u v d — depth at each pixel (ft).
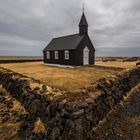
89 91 37.65
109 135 32.37
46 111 33.42
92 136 30.86
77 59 93.86
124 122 37.78
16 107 43.01
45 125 31.96
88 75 61.21
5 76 63.98
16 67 94.99
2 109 43.75
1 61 143.23
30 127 33.83
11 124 36.40
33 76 58.90
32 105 38.88
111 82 47.88
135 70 73.31
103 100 39.42
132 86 62.08
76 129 27.91
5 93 54.85
